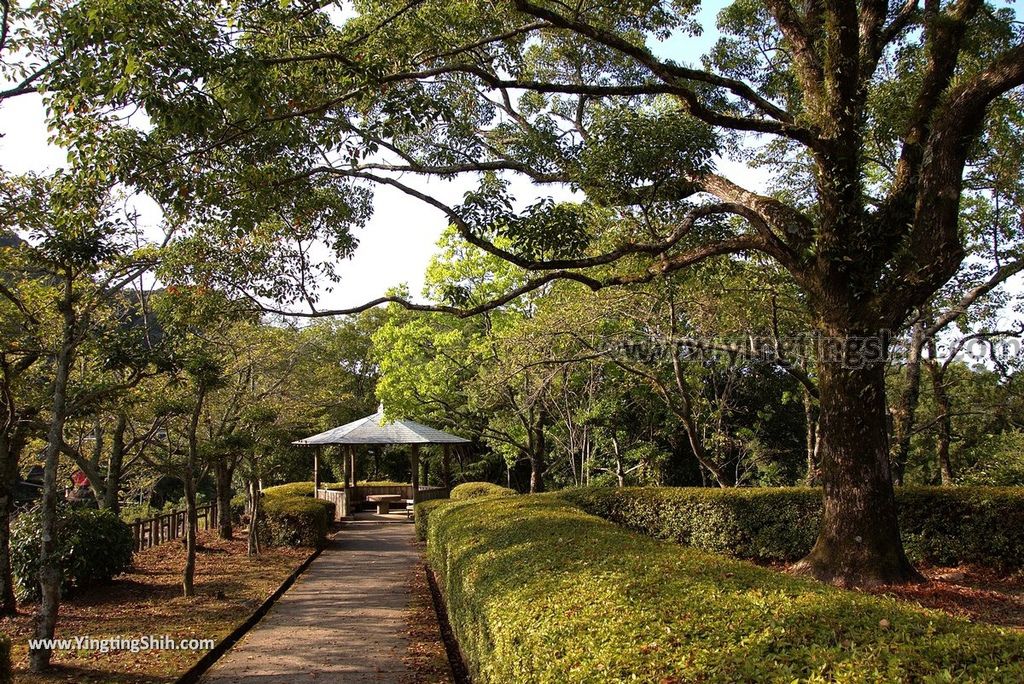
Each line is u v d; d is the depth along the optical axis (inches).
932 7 367.6
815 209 402.3
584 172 335.9
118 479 510.0
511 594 180.5
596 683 116.1
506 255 320.5
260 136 308.0
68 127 252.1
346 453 936.9
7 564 346.6
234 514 922.7
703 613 140.6
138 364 295.0
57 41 246.1
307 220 361.4
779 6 375.9
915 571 349.1
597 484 908.0
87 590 414.3
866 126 433.4
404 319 1004.6
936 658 103.9
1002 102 417.4
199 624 332.5
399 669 268.1
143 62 218.2
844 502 343.6
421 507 712.4
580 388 807.1
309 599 413.1
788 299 476.1
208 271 353.7
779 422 933.2
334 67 288.7
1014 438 674.8
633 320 521.7
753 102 355.3
